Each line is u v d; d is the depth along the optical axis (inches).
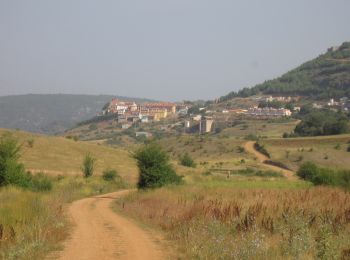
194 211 883.4
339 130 6382.9
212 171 4052.7
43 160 3390.7
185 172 3361.2
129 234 775.7
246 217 721.0
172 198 1322.6
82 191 2112.5
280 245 555.2
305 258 492.4
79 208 1325.0
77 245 647.8
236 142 6294.3
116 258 559.5
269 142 5920.3
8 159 1679.4
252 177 3474.4
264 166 4579.2
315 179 2084.2
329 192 1304.1
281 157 4933.6
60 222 846.5
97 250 612.4
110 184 2618.1
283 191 1430.9
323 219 709.9
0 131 3860.7
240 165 4682.6
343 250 504.4
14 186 1562.5
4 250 547.8
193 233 676.1
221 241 576.4
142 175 1964.8
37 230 673.6
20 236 606.9
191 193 1476.4
